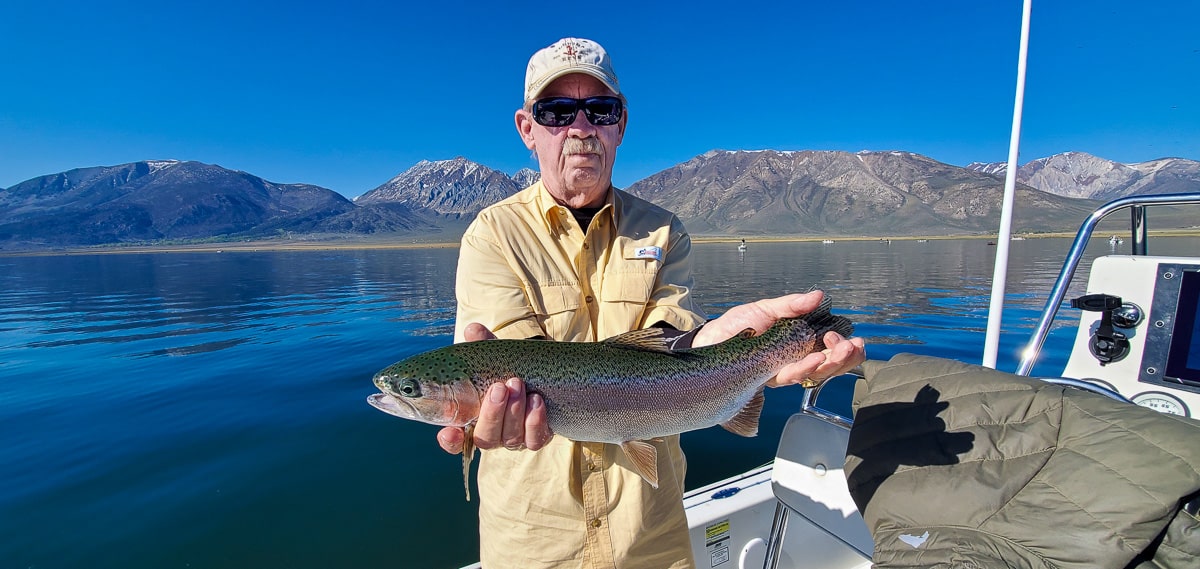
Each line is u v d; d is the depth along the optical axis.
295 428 10.31
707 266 52.28
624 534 3.16
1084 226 4.37
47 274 64.06
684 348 3.57
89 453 9.48
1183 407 3.92
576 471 3.21
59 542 6.92
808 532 4.54
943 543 2.26
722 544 4.54
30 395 13.00
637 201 3.77
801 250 90.81
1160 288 4.10
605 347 3.33
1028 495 2.26
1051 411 2.49
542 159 3.38
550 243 3.40
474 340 3.21
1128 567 2.00
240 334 20.83
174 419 11.07
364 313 26.59
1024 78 5.19
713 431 9.16
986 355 5.26
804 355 3.92
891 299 26.45
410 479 8.32
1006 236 5.21
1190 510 1.99
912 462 2.61
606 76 3.22
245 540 6.93
